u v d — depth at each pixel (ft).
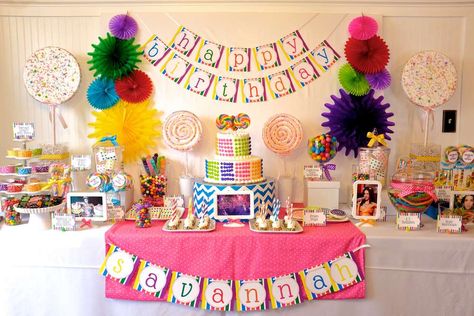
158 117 9.20
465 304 7.15
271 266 7.00
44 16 9.10
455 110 9.27
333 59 9.09
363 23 8.73
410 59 8.88
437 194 8.19
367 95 8.96
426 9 9.05
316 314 7.16
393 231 7.36
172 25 9.01
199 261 7.02
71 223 7.41
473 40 9.11
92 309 7.29
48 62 8.96
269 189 7.95
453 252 7.03
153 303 7.18
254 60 9.08
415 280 7.14
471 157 8.04
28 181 8.45
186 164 9.23
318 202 8.43
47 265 7.22
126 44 8.90
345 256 7.00
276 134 8.72
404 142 9.32
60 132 9.30
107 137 8.53
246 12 9.00
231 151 7.95
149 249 7.04
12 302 7.29
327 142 8.52
